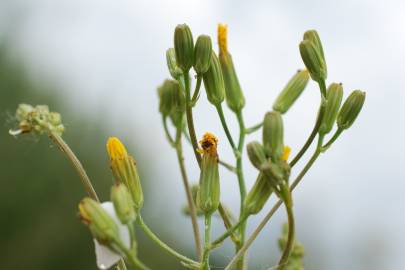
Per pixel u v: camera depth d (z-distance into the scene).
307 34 0.16
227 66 0.17
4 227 0.57
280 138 0.15
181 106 0.16
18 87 0.64
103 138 0.61
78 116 0.62
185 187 0.16
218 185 0.15
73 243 0.57
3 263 0.56
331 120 0.16
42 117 0.17
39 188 0.57
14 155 0.58
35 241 0.57
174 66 0.17
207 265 0.15
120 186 0.14
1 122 0.61
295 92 0.17
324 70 0.16
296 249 0.19
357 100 0.16
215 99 0.16
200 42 0.16
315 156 0.16
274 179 0.15
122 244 0.14
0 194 0.56
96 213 0.14
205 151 0.16
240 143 0.16
